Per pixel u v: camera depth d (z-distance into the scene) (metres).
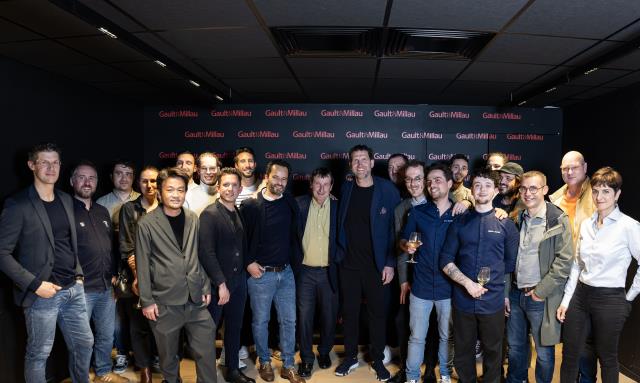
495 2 1.96
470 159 4.60
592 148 3.97
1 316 2.62
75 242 2.65
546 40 2.46
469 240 2.54
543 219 2.53
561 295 2.54
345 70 3.21
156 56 2.66
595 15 2.08
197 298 2.56
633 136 3.39
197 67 3.16
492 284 2.49
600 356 2.47
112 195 3.39
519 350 2.66
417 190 2.93
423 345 2.82
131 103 4.40
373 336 3.10
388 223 3.06
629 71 2.99
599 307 2.43
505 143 4.58
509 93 3.94
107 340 2.99
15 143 2.86
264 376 3.09
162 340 2.49
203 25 2.30
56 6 1.99
